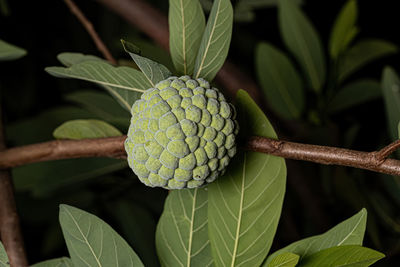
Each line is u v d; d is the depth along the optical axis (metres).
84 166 0.80
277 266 0.61
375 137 0.98
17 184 0.80
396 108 0.75
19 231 0.70
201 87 0.62
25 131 0.84
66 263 0.62
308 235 0.92
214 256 0.65
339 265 0.61
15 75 1.00
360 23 1.22
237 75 0.96
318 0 1.23
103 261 0.62
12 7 1.01
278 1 0.90
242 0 0.94
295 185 0.91
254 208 0.65
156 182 0.61
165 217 0.66
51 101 1.04
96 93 0.83
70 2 0.74
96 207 0.91
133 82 0.66
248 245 0.65
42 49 1.03
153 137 0.60
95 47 1.03
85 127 0.69
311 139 0.89
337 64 0.89
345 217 0.89
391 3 1.20
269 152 0.64
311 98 0.91
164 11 1.03
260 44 0.87
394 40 1.22
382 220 0.85
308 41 0.88
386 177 0.84
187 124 0.60
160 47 0.89
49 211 0.89
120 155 0.68
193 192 0.66
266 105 0.95
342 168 0.84
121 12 0.91
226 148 0.62
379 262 0.83
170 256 0.66
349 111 1.00
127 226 0.90
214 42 0.65
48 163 0.80
